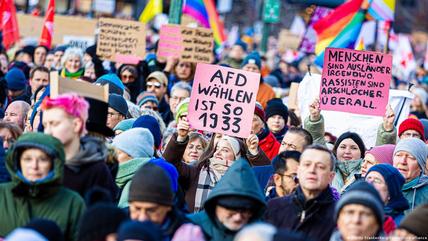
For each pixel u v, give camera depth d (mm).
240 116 16938
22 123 19141
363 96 18938
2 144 14273
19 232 10172
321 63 26484
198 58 26500
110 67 29609
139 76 26125
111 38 26031
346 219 11773
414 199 16203
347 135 18047
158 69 27359
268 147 19234
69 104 12586
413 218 12320
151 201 11680
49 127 12586
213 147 16562
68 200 12242
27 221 12133
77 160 12719
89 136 13172
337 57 18984
